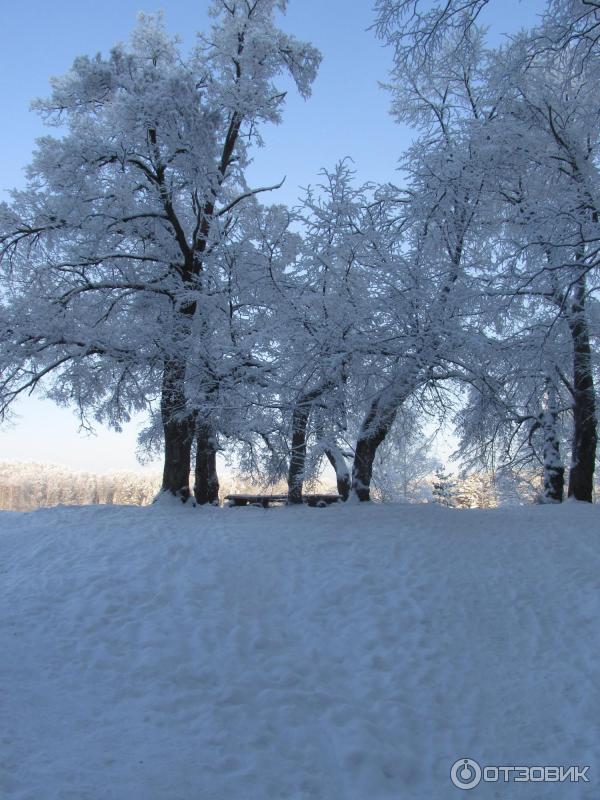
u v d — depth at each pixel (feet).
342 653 20.48
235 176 50.14
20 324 40.60
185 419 43.14
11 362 40.52
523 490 71.97
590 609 23.44
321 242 38.37
